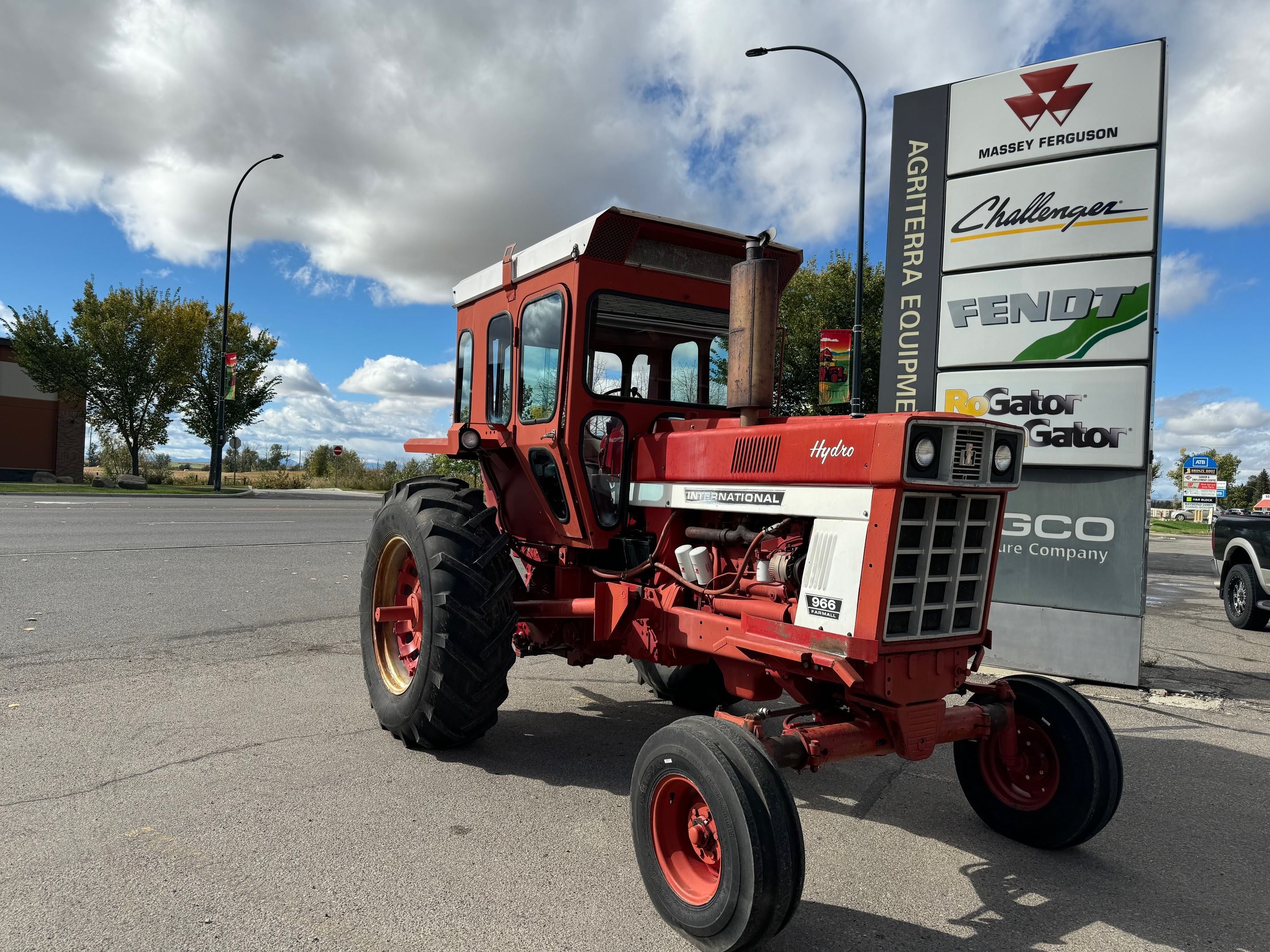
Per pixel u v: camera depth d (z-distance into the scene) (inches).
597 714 196.7
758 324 124.5
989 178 267.6
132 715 178.5
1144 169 245.4
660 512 151.3
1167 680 249.3
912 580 109.7
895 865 124.3
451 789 145.8
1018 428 115.6
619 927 102.9
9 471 1227.2
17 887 106.9
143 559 411.5
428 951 95.7
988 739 136.6
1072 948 102.2
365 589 183.0
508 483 196.7
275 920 101.0
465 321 209.5
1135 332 245.8
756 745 101.3
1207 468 1200.8
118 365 1216.2
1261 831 139.6
